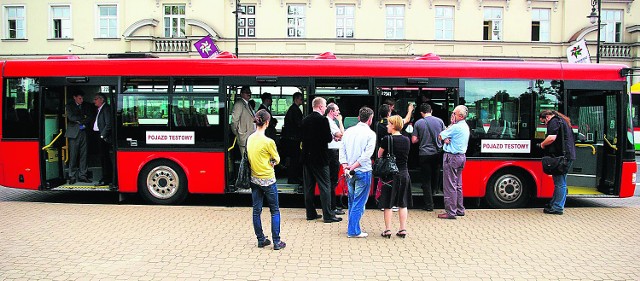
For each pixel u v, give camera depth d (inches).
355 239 306.8
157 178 418.9
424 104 391.5
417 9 1173.7
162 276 239.3
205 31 1152.2
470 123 413.1
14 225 332.5
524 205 422.9
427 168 389.4
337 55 1159.6
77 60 422.3
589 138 423.8
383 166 305.0
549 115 383.6
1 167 426.9
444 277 243.3
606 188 422.9
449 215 365.7
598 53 935.7
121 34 1182.9
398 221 356.8
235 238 305.3
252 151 278.2
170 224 337.7
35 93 422.9
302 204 442.9
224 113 412.8
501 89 415.2
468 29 1175.6
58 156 441.1
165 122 415.5
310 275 242.8
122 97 417.1
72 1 1182.9
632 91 1016.2
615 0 1181.7
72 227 327.9
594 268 259.9
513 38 1185.4
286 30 1179.3
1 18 1197.7
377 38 1165.7
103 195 484.7
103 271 245.4
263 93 422.9
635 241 310.8
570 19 1179.9
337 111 363.9
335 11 1176.8
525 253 283.9
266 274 243.3
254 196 283.4
